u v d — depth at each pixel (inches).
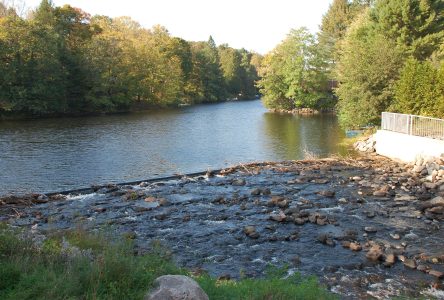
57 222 577.3
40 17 2507.4
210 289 293.3
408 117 1013.8
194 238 522.9
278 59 2881.4
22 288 245.9
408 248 486.9
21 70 2091.5
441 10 1514.5
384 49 1312.7
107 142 1336.1
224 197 716.0
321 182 819.4
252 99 4776.1
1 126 1736.0
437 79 1118.4
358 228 557.9
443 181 765.3
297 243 505.4
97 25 2960.1
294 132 1632.6
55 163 1006.4
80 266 276.4
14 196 694.5
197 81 4005.9
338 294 370.3
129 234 514.3
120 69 2669.8
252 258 460.8
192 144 1326.3
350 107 1384.1
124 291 252.2
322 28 3582.7
